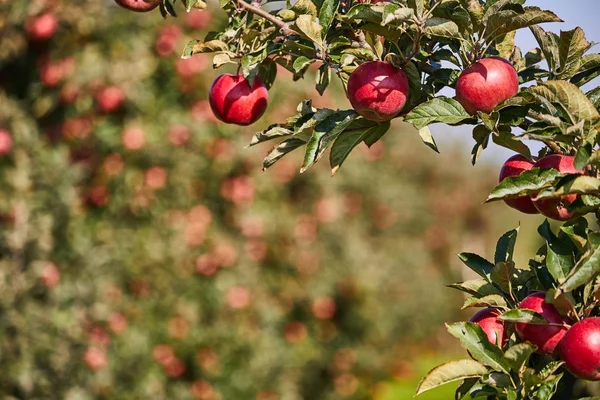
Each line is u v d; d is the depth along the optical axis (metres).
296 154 10.48
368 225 12.55
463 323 2.42
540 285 2.78
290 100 10.67
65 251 8.61
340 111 2.86
